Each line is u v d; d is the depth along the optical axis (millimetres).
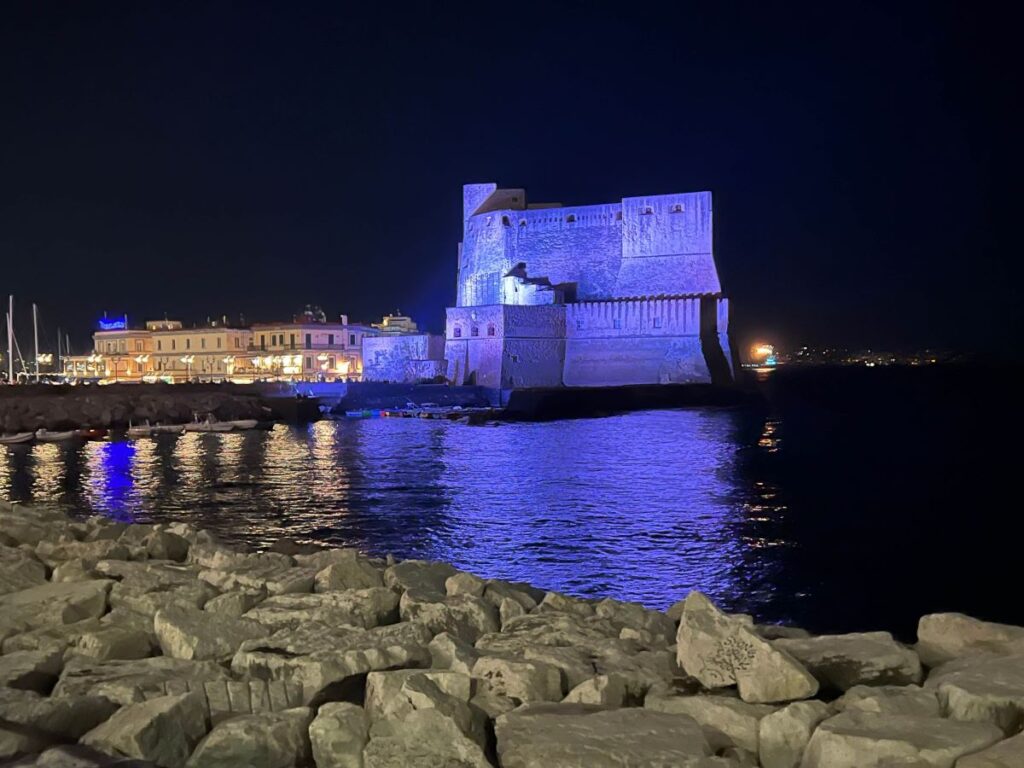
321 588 10406
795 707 6250
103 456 54562
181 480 42906
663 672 7668
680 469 44719
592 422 72938
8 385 80750
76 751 5680
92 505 35625
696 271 94562
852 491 37438
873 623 18953
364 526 29766
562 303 98188
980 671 6754
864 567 23641
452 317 97750
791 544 26562
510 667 7312
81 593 9297
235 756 5969
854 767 5480
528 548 25922
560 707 6656
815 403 99625
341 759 6020
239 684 6980
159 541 12648
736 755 6215
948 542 26875
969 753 5434
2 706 6078
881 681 7270
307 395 93562
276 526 30016
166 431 69938
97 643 7828
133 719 5918
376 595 9414
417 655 7711
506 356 92312
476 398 90312
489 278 107312
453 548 25969
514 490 38000
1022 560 24391
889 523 30141
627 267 98000
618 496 36125
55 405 71938
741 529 28984
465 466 46250
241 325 146500
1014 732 6012
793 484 39531
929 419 77250
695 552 25453
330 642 7805
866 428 68188
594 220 101000
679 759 5617
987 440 58969
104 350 144625
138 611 9148
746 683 7008
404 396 89188
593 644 8422
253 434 68875
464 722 6172
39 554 11977
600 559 24469
